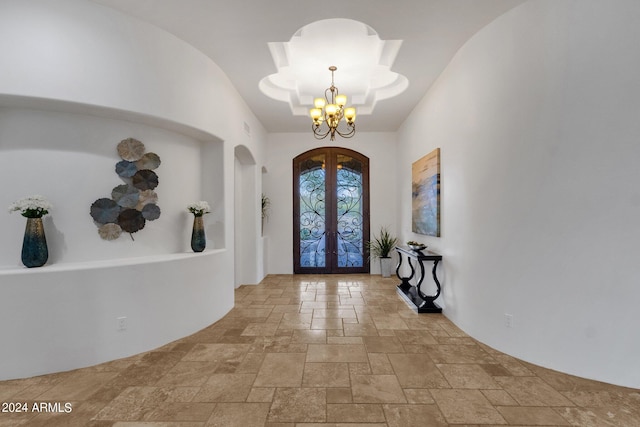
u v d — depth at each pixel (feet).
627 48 7.67
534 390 7.75
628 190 7.70
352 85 17.03
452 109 12.69
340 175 23.03
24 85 8.61
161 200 11.87
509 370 8.77
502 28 9.90
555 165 8.64
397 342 10.75
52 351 8.77
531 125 9.10
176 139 12.41
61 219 9.81
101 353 9.36
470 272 11.30
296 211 23.03
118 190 10.62
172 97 11.05
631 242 7.68
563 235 8.54
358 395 7.59
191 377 8.48
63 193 9.84
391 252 22.75
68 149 9.95
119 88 9.82
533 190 9.07
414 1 9.40
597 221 8.06
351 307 14.82
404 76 14.16
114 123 10.69
